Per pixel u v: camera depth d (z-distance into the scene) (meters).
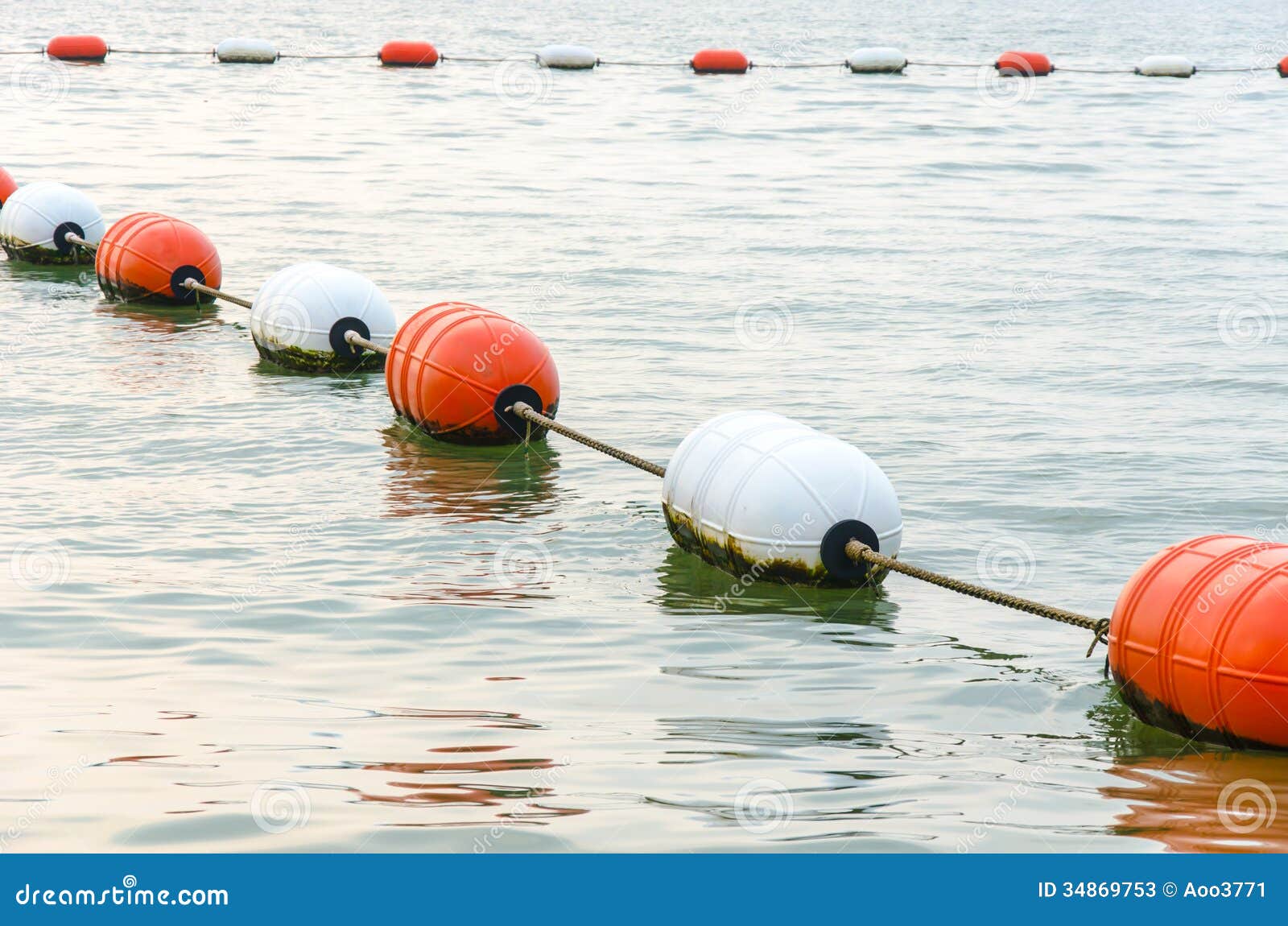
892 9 117.50
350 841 7.76
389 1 113.38
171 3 101.25
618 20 97.69
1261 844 7.89
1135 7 124.94
